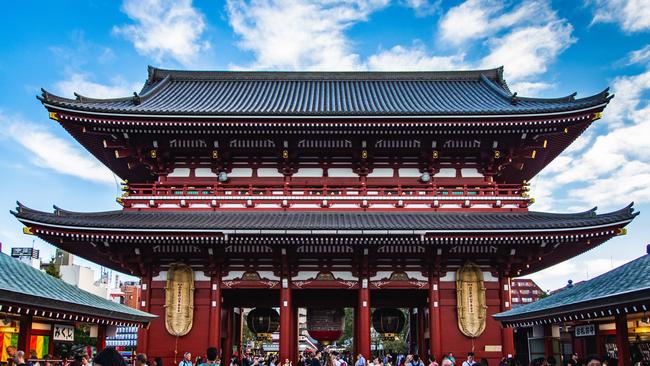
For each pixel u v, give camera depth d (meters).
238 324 37.56
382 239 29.03
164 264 31.33
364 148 33.78
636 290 13.99
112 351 7.05
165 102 39.66
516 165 36.41
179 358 29.73
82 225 27.91
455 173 34.75
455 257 31.30
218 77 48.38
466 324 30.14
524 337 31.52
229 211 32.97
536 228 28.23
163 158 34.38
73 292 19.06
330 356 23.80
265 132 32.59
